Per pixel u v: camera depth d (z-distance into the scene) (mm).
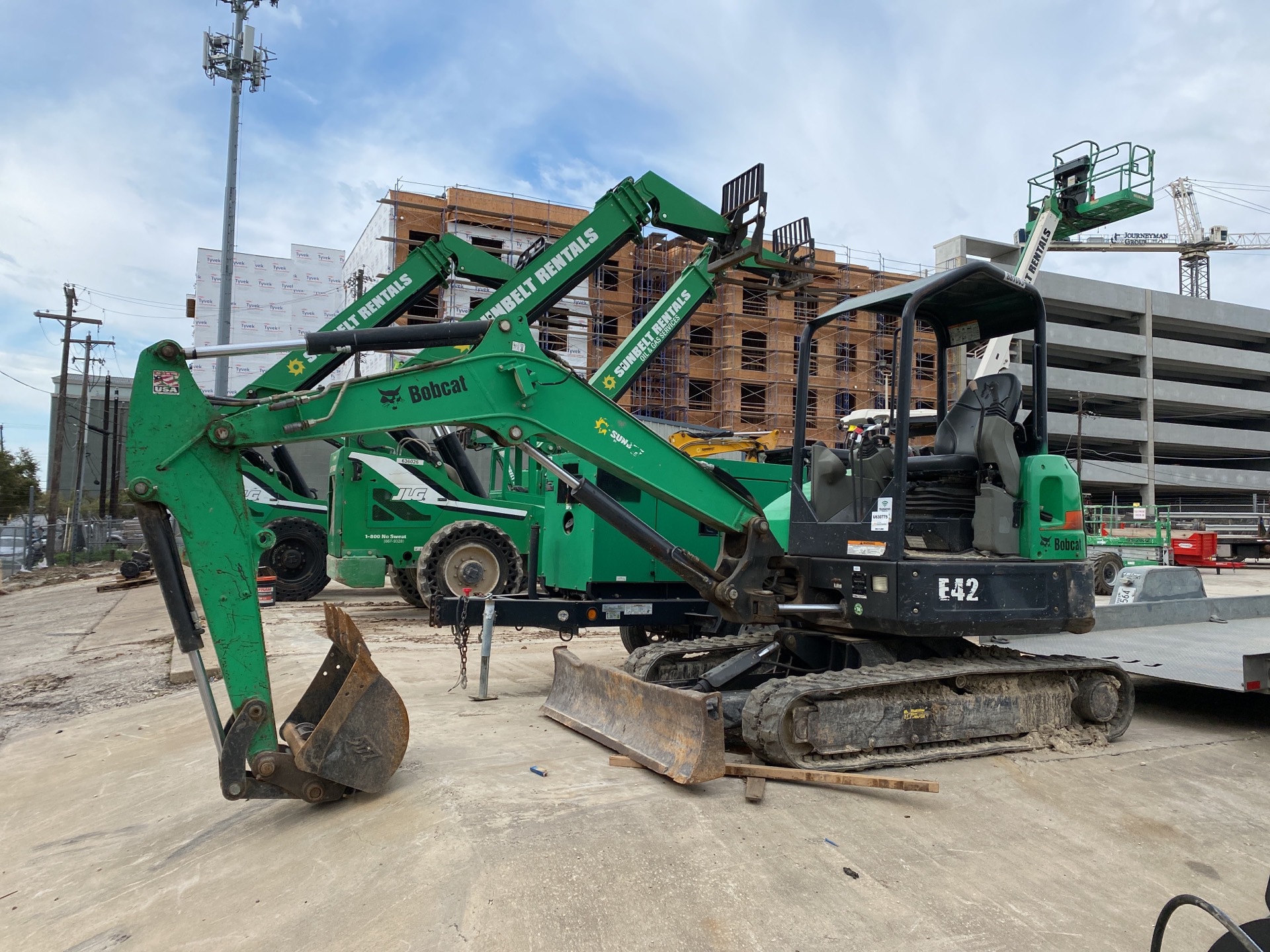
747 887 3678
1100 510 39688
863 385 27641
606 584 8078
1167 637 7996
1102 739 6020
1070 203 17203
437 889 3498
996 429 5840
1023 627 5633
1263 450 60562
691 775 4586
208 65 20969
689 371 36469
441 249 14016
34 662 11539
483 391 5082
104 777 6258
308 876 3912
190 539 4383
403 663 8914
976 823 4539
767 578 6000
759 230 12086
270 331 43250
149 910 3998
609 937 3268
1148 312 57656
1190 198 75125
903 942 3389
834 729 5109
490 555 12883
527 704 6922
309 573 15570
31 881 4656
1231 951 2176
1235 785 5355
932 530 5984
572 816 4148
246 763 4523
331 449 19906
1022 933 3516
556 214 33938
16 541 28453
